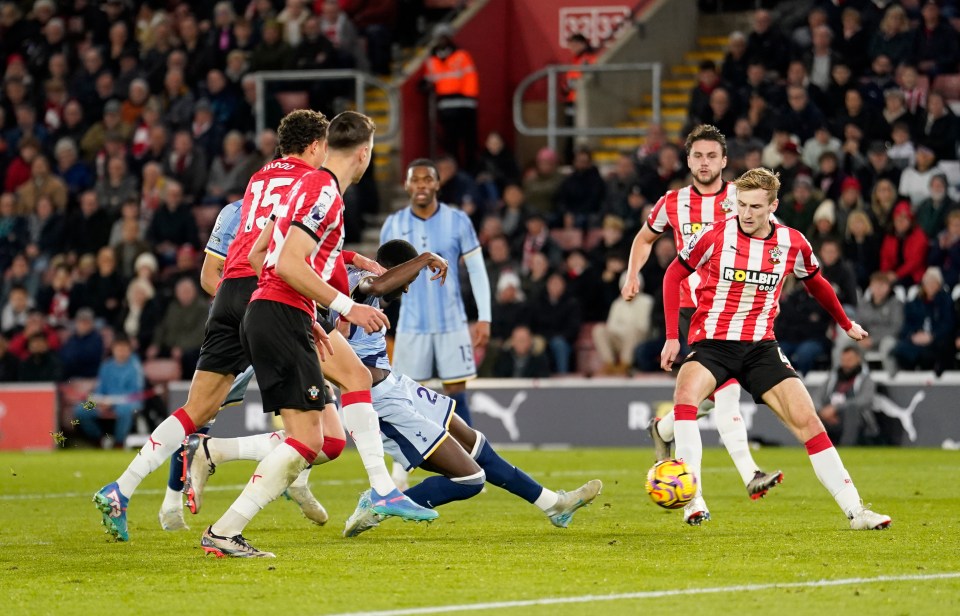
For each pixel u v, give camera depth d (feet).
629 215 180.14
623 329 169.89
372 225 202.08
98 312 194.49
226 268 72.28
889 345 157.07
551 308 173.78
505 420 169.17
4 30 242.58
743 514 84.07
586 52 211.00
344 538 72.74
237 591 54.24
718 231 75.00
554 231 188.85
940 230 167.73
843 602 50.83
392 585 55.42
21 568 61.67
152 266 191.72
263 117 205.57
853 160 174.19
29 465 145.79
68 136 224.33
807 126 179.93
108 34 235.81
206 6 234.58
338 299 60.29
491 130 227.81
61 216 205.36
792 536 71.51
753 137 181.47
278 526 80.12
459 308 103.30
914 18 193.67
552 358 173.06
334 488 110.11
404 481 95.40
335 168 63.05
